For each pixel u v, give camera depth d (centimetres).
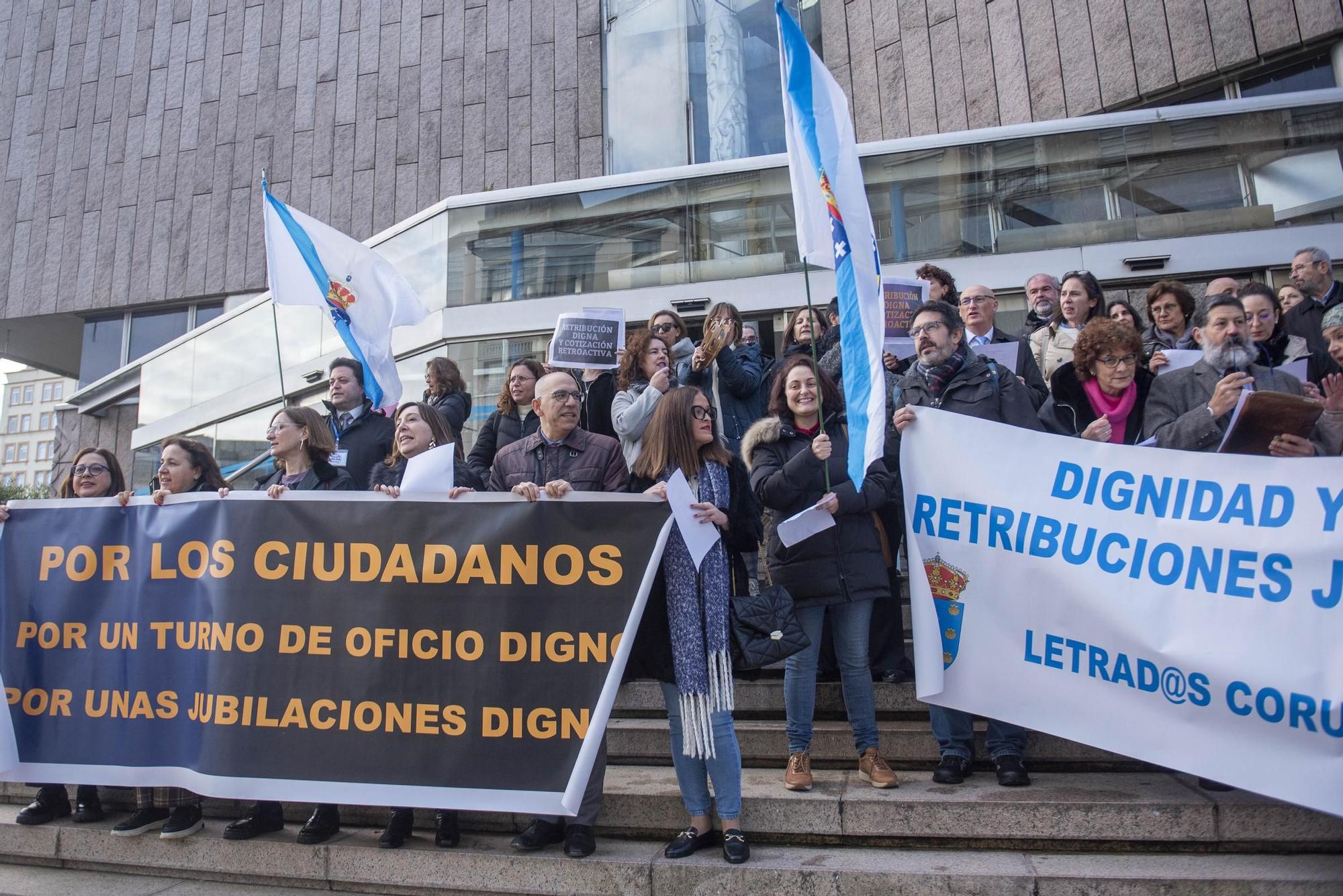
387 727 354
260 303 1112
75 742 385
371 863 349
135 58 1711
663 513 350
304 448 445
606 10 1399
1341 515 315
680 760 340
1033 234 786
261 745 359
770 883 313
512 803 337
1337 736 300
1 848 398
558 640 349
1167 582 332
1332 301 550
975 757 386
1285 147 757
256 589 374
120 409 1700
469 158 1436
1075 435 425
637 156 1336
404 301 541
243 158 1587
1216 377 397
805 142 386
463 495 368
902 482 375
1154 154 779
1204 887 293
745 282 820
